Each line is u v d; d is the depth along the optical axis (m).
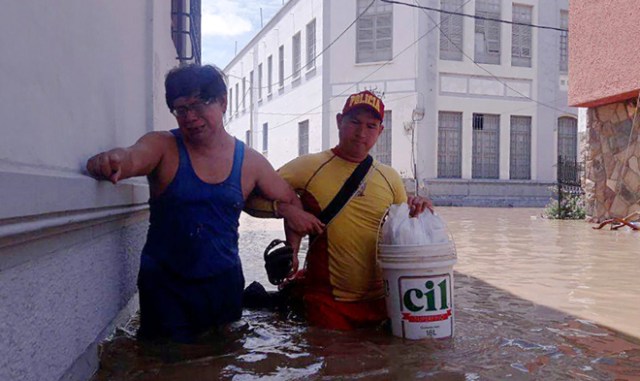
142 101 4.36
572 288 4.67
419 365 2.70
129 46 3.75
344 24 24.58
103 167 2.55
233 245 3.19
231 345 3.04
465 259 6.41
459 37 23.91
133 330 3.22
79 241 2.40
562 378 2.53
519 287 4.72
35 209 1.76
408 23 23.47
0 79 1.66
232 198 3.07
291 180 3.63
